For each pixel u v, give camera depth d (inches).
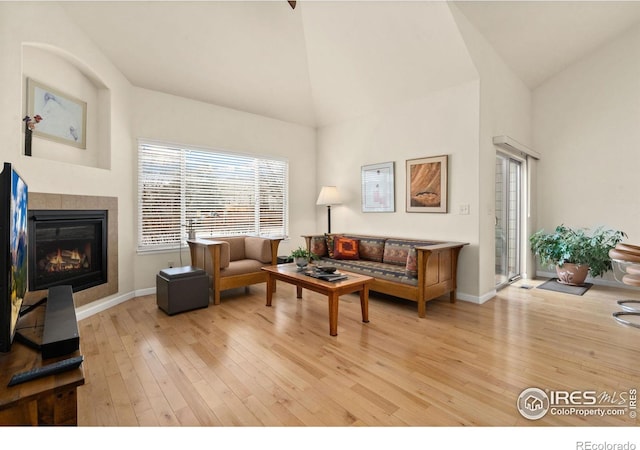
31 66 108.2
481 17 129.6
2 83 92.8
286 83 179.0
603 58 176.4
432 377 77.2
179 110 161.0
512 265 189.0
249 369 81.3
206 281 132.8
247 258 168.4
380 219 181.6
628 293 158.4
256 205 193.5
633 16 156.3
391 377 77.4
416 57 142.2
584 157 184.4
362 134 190.5
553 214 196.2
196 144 166.9
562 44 164.2
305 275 120.1
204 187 171.2
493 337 102.0
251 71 163.0
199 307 130.8
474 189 140.4
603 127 177.6
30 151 105.3
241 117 184.9
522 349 93.0
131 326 111.7
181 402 66.9
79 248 124.0
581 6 138.7
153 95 153.0
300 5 138.8
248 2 130.1
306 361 85.7
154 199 154.8
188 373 79.2
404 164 167.9
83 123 127.6
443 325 113.3
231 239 167.2
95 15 117.3
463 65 136.0
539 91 199.2
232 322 116.0
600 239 168.4
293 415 62.6
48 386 40.1
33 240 106.3
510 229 183.6
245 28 140.2
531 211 195.5
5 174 44.8
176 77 151.0
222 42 142.9
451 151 147.8
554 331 107.1
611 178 175.6
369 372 79.8
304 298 148.8
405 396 69.2
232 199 182.5
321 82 181.8
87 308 122.7
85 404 66.0
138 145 148.9
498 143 151.3
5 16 93.1
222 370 80.7
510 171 182.1
